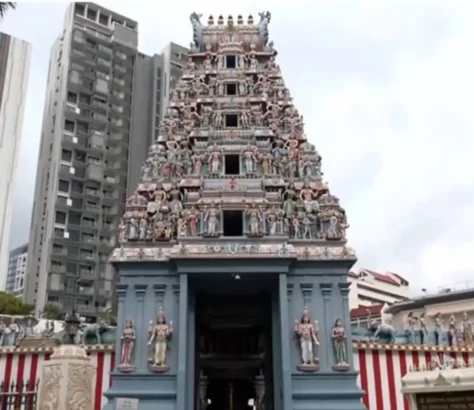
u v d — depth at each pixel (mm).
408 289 87438
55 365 13625
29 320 38531
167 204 24656
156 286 23203
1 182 68125
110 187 68875
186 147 27062
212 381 33656
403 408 24062
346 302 23000
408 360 25016
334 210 24453
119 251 23547
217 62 30047
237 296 26547
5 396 20719
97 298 63094
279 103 28328
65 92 69062
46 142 69938
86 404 13680
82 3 75438
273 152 26453
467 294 43812
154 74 79250
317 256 23375
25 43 72688
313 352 22109
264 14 31922
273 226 23562
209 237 23359
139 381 21766
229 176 25250
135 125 74750
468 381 13422
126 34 77312
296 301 23078
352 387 21656
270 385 25469
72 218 65125
